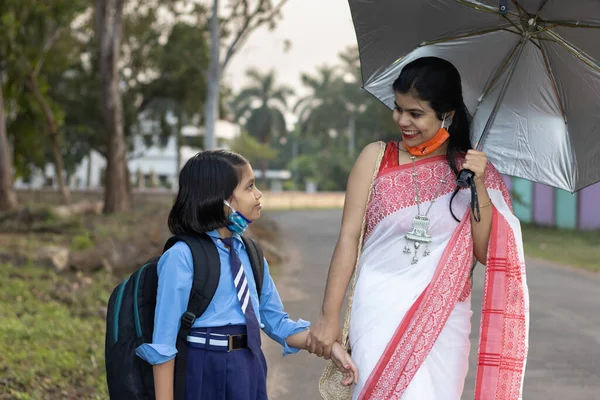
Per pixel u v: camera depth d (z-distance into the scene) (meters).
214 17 27.17
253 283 3.15
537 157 3.56
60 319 8.17
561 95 3.45
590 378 6.33
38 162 31.16
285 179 88.81
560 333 8.12
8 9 25.55
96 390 5.57
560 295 10.78
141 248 12.74
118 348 2.96
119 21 27.69
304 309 9.39
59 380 5.79
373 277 3.21
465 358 3.21
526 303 3.21
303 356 6.94
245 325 3.05
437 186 3.21
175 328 2.94
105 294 9.99
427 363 3.12
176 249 2.98
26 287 9.98
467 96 3.54
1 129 23.69
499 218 3.19
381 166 3.29
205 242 3.03
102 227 19.95
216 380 2.98
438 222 3.19
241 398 3.00
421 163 3.24
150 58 36.03
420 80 3.12
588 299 10.43
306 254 16.56
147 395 2.94
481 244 3.25
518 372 3.17
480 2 3.29
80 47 35.97
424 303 3.12
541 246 19.02
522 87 3.50
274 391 5.80
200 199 3.03
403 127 3.21
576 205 25.11
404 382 3.09
